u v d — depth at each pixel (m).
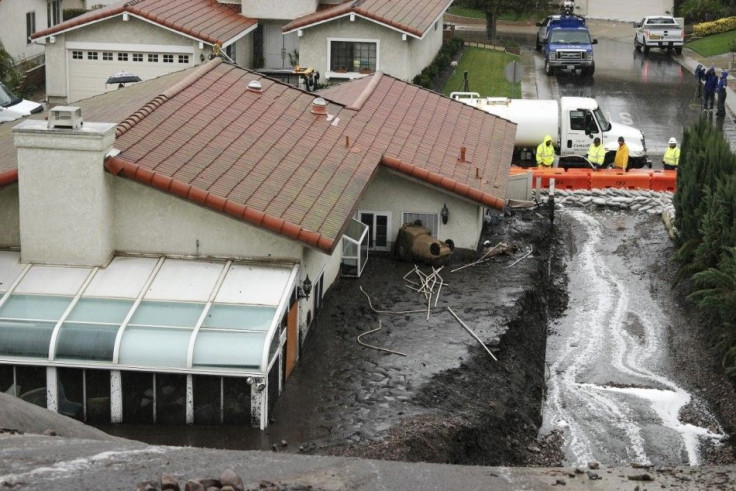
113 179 27.78
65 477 16.52
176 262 27.88
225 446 23.75
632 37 88.31
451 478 18.52
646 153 51.25
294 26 60.00
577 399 29.47
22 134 26.92
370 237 36.25
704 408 29.12
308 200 29.38
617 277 38.22
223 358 24.36
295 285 27.44
